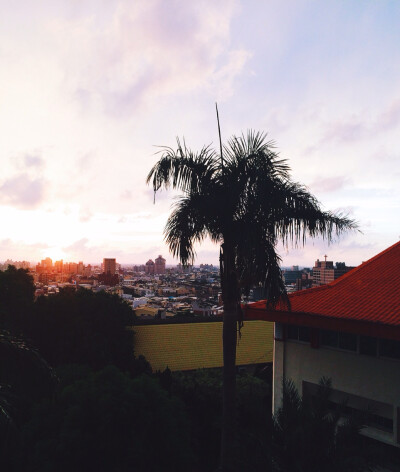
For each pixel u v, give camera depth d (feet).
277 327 47.85
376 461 26.16
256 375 96.58
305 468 26.17
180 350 100.73
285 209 33.86
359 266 51.21
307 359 44.47
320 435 27.68
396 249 53.01
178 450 44.09
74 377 54.95
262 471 26.99
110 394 42.32
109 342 90.48
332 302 41.09
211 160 37.24
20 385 25.22
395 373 36.40
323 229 34.53
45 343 88.28
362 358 39.14
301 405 31.04
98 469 39.24
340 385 40.78
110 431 39.88
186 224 35.55
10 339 25.67
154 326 106.83
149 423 41.86
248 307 46.47
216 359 100.42
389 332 32.60
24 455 35.12
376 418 39.01
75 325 88.02
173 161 36.86
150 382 46.19
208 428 62.69
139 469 40.01
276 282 33.24
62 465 38.37
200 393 72.18
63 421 41.09
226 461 34.14
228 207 34.63
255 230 33.19
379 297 39.11
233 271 35.58
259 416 30.42
